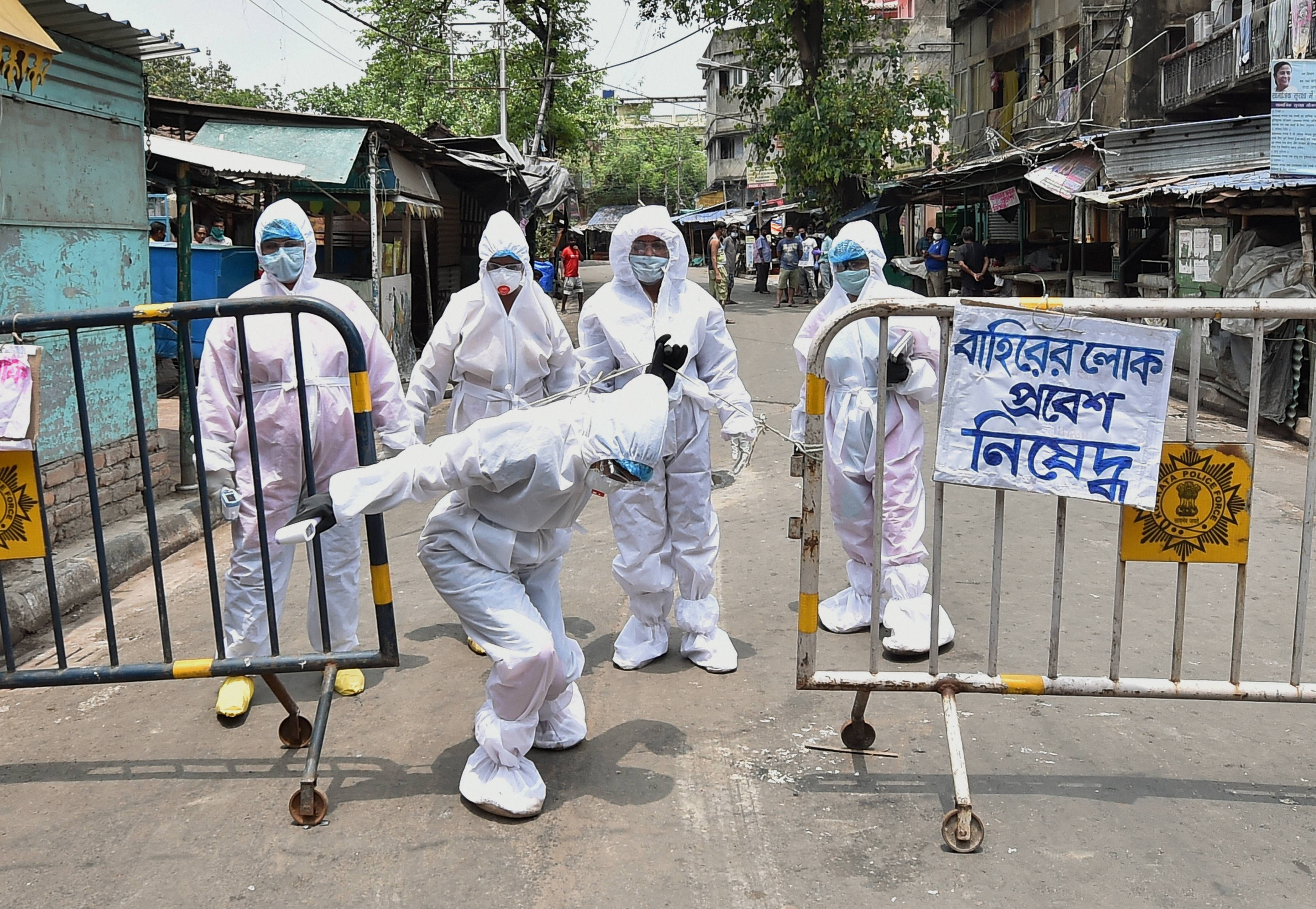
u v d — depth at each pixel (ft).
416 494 10.74
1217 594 18.06
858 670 15.17
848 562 16.80
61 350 20.59
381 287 39.42
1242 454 11.06
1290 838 10.76
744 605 18.12
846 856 10.57
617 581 15.44
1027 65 82.48
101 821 11.50
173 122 37.91
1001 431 11.24
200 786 12.25
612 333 15.28
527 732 11.41
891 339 15.43
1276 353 32.94
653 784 12.08
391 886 10.19
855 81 83.87
